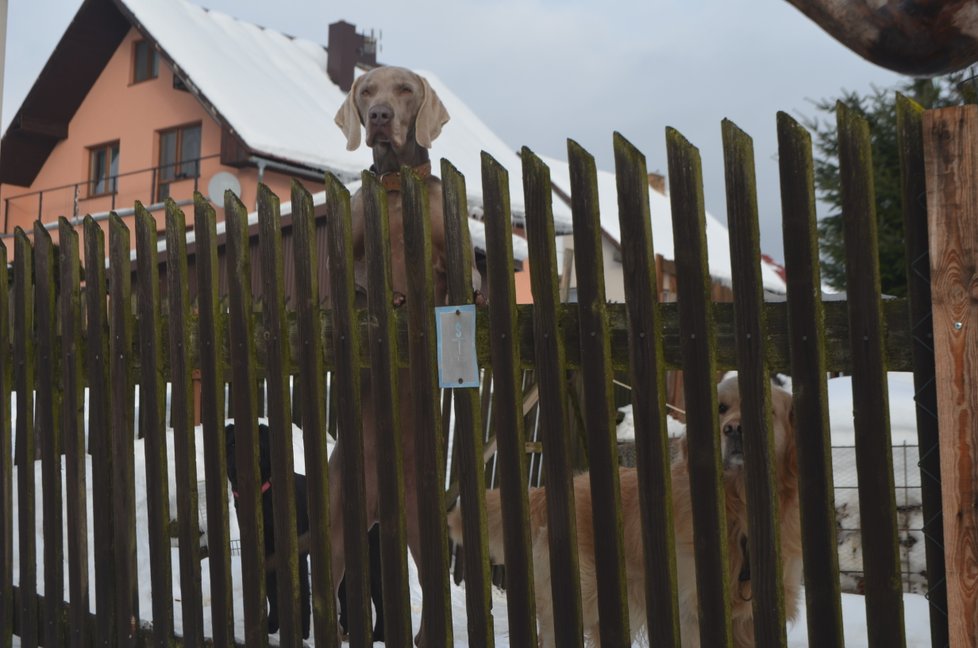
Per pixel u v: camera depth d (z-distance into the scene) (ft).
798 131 8.57
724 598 9.02
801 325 8.59
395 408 11.09
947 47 5.78
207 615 16.85
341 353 11.52
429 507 10.83
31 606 15.20
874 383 8.30
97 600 13.97
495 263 10.30
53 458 14.82
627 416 24.02
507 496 10.25
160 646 13.15
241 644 12.54
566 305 10.03
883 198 34.27
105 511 13.92
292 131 69.72
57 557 14.78
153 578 13.24
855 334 8.38
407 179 10.92
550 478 10.05
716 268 76.89
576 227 9.82
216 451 12.61
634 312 9.49
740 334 8.92
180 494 12.91
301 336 11.90
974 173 7.80
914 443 19.10
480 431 10.53
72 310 14.44
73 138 82.23
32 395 15.25
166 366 13.39
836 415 20.47
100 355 13.99
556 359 9.95
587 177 9.75
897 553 8.20
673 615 9.32
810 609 8.55
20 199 85.51
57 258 15.15
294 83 80.23
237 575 18.44
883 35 5.84
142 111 77.77
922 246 8.14
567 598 9.94
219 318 12.69
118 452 13.69
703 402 9.11
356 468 11.43
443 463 10.77
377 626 15.72
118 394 13.70
